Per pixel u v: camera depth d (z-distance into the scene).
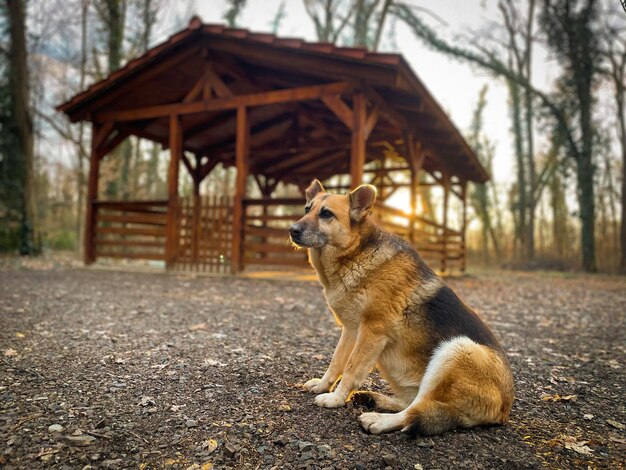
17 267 10.65
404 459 2.16
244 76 10.26
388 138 12.60
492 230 32.47
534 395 3.21
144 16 20.42
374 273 2.76
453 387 2.36
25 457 2.00
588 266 20.94
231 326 4.93
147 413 2.51
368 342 2.71
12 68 14.61
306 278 10.52
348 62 8.55
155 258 10.84
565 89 21.98
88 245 11.85
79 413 2.45
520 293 9.74
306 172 17.56
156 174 26.42
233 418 2.51
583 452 2.32
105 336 4.20
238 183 10.03
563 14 21.14
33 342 3.85
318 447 2.21
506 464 2.17
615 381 3.57
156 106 10.91
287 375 3.34
